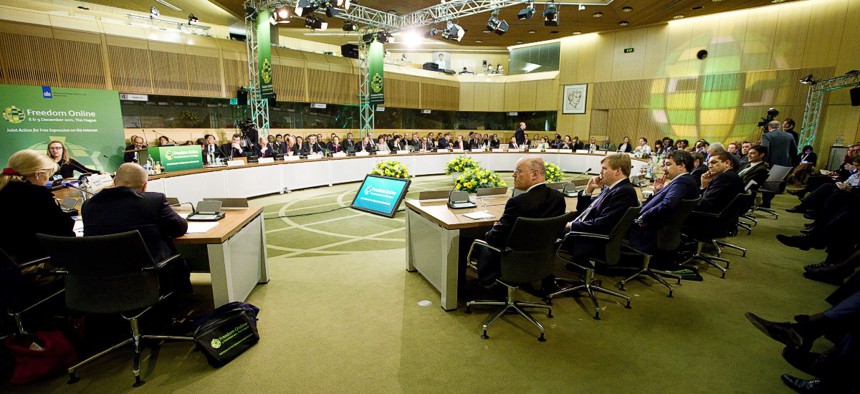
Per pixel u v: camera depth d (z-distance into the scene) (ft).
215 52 30.19
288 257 13.48
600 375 7.17
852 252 11.76
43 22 23.43
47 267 7.66
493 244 8.26
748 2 29.22
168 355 7.72
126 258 6.42
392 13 30.91
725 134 35.42
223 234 8.23
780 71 32.48
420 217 11.00
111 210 6.99
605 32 40.55
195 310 9.53
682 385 6.91
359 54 35.68
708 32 35.12
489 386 6.84
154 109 28.76
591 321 9.21
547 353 7.86
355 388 6.77
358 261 13.12
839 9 29.78
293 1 25.04
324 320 9.11
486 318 9.27
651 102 38.86
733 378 7.12
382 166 20.47
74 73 24.54
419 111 46.52
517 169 8.43
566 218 7.95
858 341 6.17
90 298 6.63
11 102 18.54
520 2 25.27
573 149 38.17
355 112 41.39
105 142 21.17
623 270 12.32
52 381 6.91
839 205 13.85
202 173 20.65
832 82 29.71
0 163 18.56
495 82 48.03
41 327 7.89
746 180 17.38
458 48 48.96
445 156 36.35
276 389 6.74
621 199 9.06
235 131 32.68
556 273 12.23
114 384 6.87
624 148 36.11
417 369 7.30
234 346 7.64
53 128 19.63
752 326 9.02
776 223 18.92
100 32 25.27
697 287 11.25
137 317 7.19
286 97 34.71
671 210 9.92
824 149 31.48
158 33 27.73
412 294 10.53
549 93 45.32
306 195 25.27
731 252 14.53
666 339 8.43
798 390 6.72
